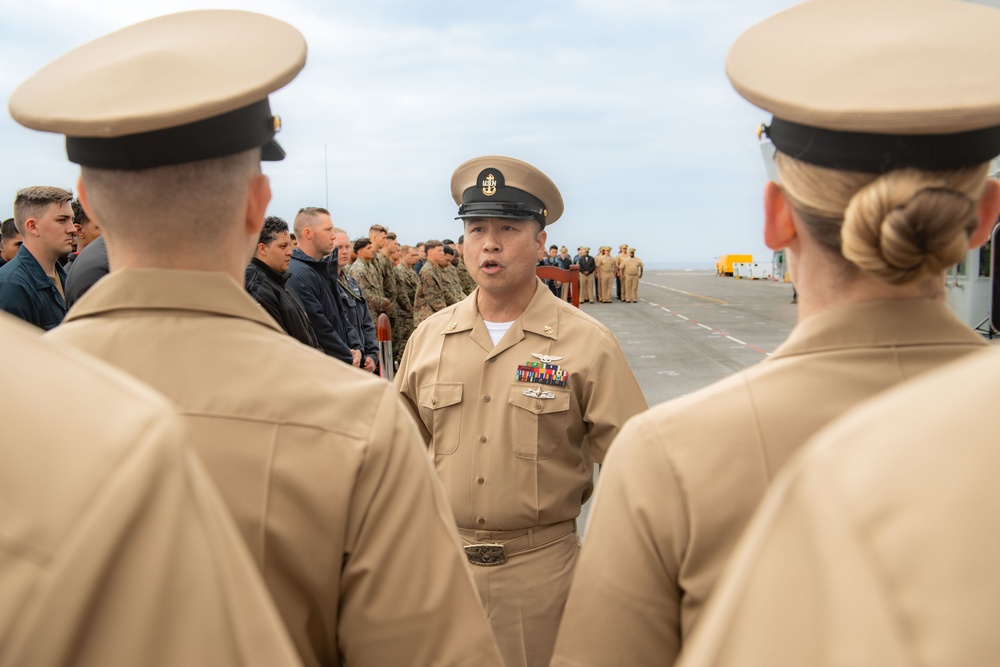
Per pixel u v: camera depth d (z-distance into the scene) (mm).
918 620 311
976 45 907
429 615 1068
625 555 1053
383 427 1082
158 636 446
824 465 387
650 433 1049
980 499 323
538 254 2693
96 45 1144
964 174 881
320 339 5508
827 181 923
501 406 2445
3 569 406
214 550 497
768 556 400
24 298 4039
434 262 10938
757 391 999
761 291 37500
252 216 1124
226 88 1008
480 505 2402
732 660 393
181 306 1054
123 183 1023
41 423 443
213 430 1002
